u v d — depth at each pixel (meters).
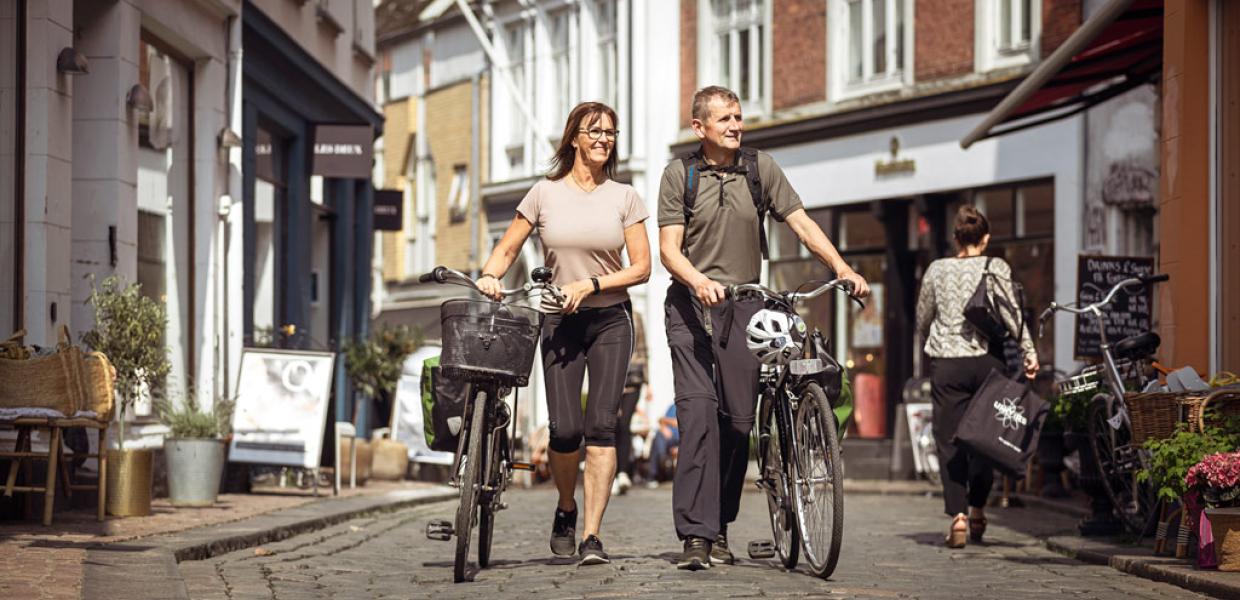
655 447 21.70
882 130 23.73
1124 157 19.56
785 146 25.62
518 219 8.47
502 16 35.66
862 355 24.22
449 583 7.99
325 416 15.41
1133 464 10.10
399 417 20.30
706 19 27.92
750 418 8.22
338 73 22.03
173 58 15.23
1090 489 10.98
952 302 10.44
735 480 8.40
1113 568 8.97
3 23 11.48
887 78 23.77
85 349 12.53
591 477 8.43
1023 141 21.14
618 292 8.33
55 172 11.70
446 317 7.79
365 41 24.03
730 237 8.29
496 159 35.88
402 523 12.90
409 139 39.84
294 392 15.38
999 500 15.59
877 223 24.06
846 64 24.64
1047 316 10.45
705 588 7.37
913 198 23.09
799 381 7.93
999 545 10.66
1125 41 13.31
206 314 15.68
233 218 16.44
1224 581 7.59
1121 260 14.12
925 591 7.57
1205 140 11.04
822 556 7.76
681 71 28.59
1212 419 8.82
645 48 29.62
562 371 8.41
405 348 20.45
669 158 28.83
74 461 11.80
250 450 15.26
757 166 8.34
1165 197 11.38
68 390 10.23
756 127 25.94
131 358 11.55
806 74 25.34
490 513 8.52
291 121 19.64
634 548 10.13
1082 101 15.53
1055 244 20.66
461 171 37.62
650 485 21.66
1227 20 11.00
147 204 14.47
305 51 19.55
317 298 22.48
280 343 19.36
